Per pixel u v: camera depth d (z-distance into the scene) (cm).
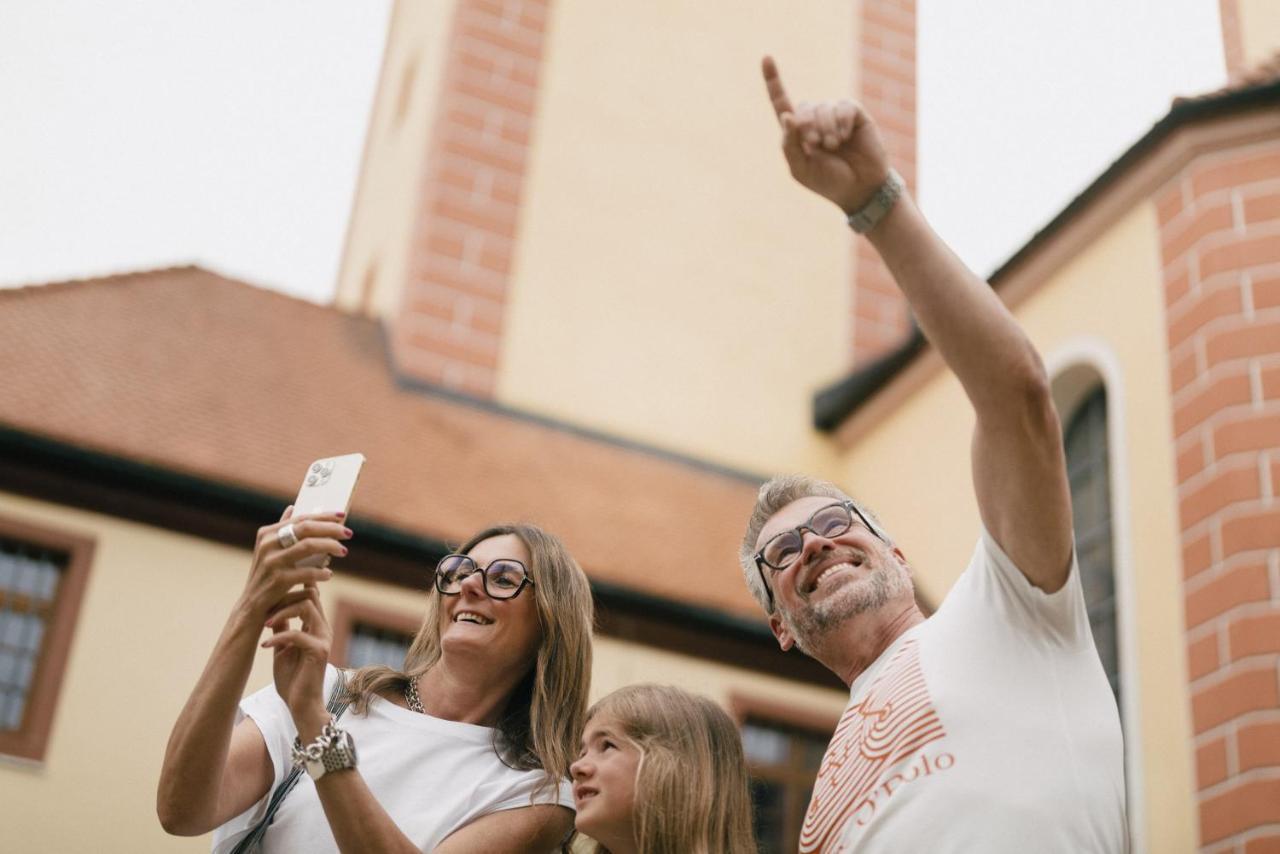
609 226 1758
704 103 1889
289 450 1373
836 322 1797
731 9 1958
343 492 354
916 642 356
